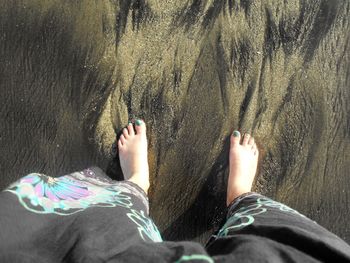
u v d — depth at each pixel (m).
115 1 1.70
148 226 1.26
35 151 1.68
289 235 1.10
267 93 1.70
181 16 1.71
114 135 1.70
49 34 1.69
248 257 0.97
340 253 1.04
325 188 1.70
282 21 1.71
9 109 1.68
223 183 1.69
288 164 1.70
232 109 1.70
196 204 1.69
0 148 1.67
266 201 1.44
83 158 1.69
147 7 1.70
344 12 1.71
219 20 1.71
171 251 0.97
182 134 1.69
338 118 1.70
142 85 1.70
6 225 1.04
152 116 1.70
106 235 1.07
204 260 0.92
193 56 1.70
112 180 1.65
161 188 1.69
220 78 1.70
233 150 1.66
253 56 1.71
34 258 0.99
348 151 1.70
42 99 1.68
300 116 1.71
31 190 1.17
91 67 1.69
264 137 1.71
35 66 1.68
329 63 1.70
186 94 1.70
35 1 1.69
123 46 1.70
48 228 1.09
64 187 1.32
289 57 1.71
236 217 1.33
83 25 1.69
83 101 1.69
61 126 1.68
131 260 0.96
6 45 1.68
